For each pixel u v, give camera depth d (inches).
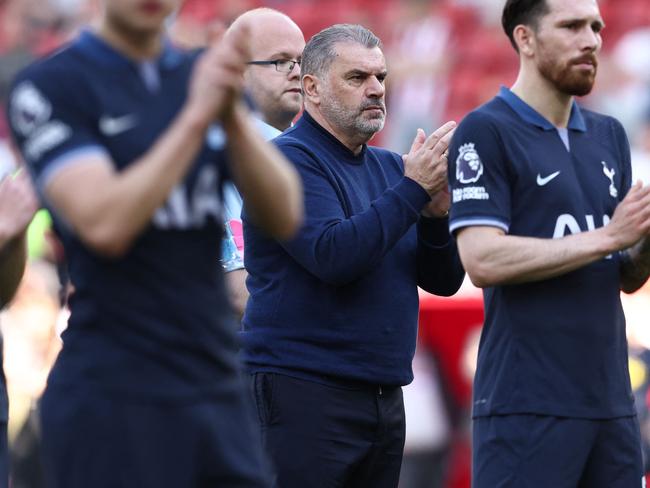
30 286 895.7
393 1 1895.9
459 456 933.8
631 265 567.8
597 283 555.5
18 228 548.4
